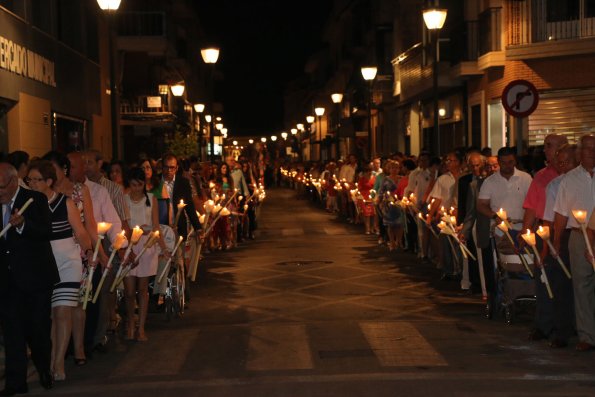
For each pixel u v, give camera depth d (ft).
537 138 78.84
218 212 49.32
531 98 48.47
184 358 29.94
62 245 27.20
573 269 29.60
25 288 25.29
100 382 26.84
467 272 44.68
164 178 41.57
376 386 25.27
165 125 127.24
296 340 32.55
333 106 235.40
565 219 30.01
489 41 83.25
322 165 144.56
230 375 27.17
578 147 30.58
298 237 80.18
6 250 25.39
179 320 37.78
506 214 35.99
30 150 65.00
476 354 29.50
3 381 27.63
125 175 35.96
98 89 91.35
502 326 34.73
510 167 36.27
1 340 32.48
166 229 37.70
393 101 136.26
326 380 26.14
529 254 33.91
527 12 79.10
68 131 80.07
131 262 31.48
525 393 24.18
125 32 113.80
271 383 25.96
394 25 140.26
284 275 53.01
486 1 86.02
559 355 29.25
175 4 166.40
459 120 100.68
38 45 67.56
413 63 114.52
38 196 25.68
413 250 64.54
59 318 27.25
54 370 27.07
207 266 58.34
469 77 91.97
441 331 33.83
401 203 60.34
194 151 138.21
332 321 36.68
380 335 33.19
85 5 85.51
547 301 31.35
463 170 48.91
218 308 40.96
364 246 70.49
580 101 75.92
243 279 51.49
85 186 29.63
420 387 25.05
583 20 75.82
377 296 43.73
